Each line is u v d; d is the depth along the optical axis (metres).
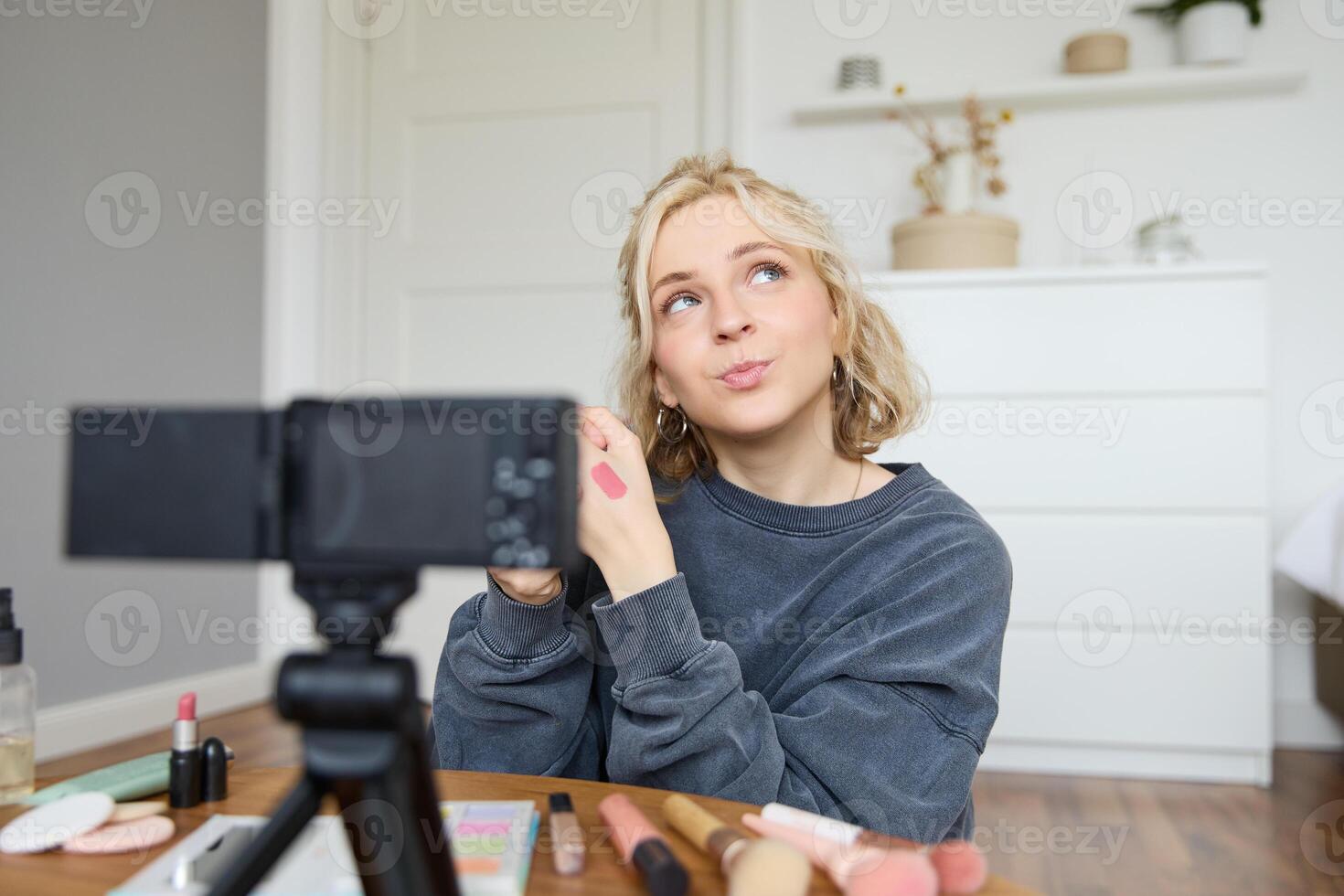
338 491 0.34
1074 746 2.06
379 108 2.74
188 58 2.43
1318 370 2.34
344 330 2.74
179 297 2.39
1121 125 2.43
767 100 2.56
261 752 2.00
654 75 2.60
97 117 2.17
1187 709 2.01
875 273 2.11
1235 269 2.00
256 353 2.65
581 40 2.64
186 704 0.56
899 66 2.52
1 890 0.44
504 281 2.67
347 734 0.34
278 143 2.70
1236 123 2.38
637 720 0.60
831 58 2.54
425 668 2.54
